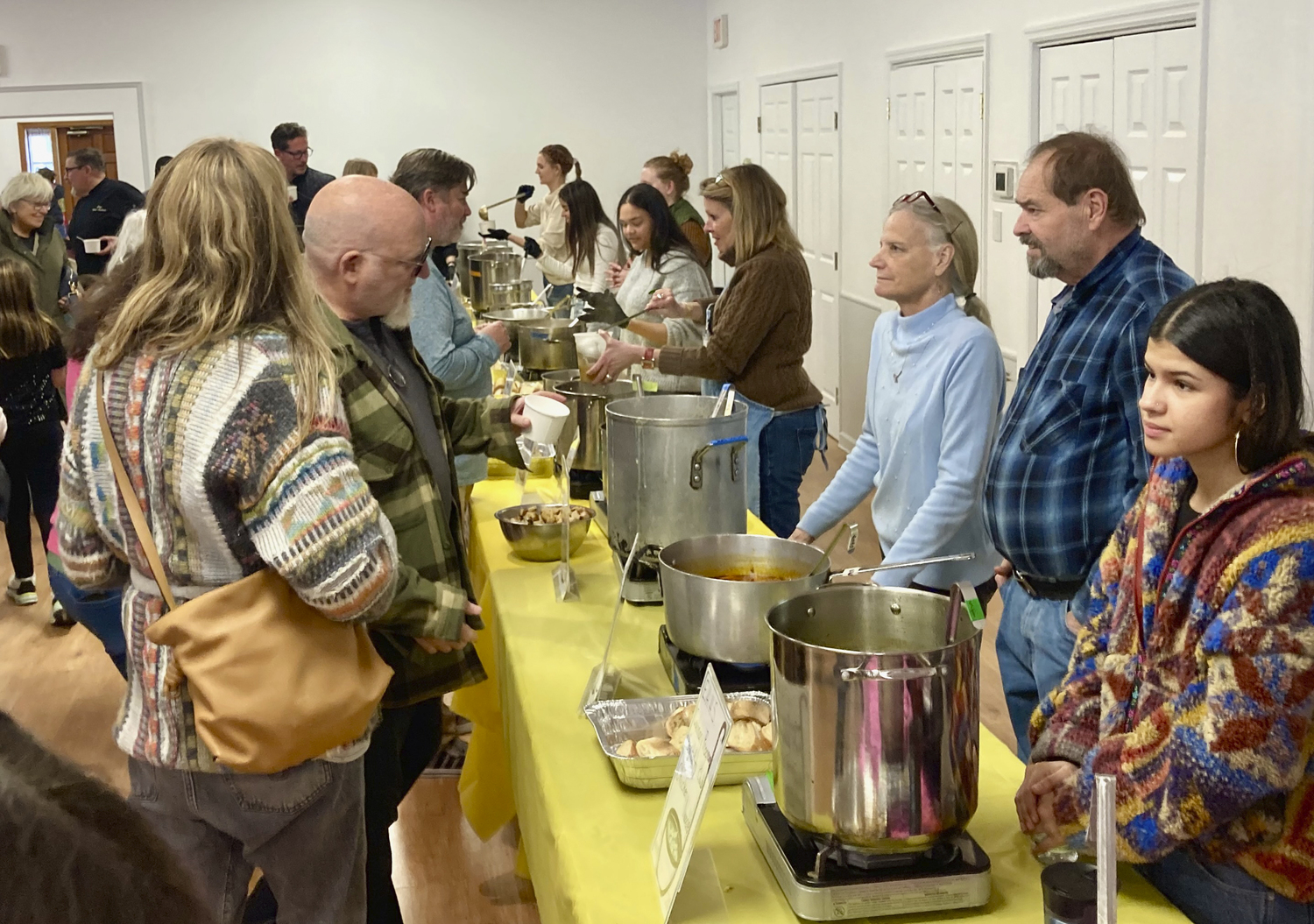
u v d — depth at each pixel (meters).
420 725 2.27
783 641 1.25
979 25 4.88
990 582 2.41
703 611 1.71
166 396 1.51
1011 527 2.05
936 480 2.32
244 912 1.99
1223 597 1.18
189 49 8.77
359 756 1.72
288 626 1.55
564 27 9.20
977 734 1.26
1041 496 2.01
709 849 1.39
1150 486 1.35
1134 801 1.22
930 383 2.28
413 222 1.97
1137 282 1.94
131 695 1.63
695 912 1.26
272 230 1.54
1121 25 3.88
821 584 1.72
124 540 1.59
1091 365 1.96
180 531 1.54
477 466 3.15
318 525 1.50
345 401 1.87
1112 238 1.99
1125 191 1.97
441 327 3.08
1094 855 1.27
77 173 7.13
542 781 1.58
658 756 1.52
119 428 1.55
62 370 4.71
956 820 1.24
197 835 1.65
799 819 1.26
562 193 5.13
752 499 3.33
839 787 1.22
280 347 1.53
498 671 2.27
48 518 4.50
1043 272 2.04
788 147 7.63
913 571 2.22
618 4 9.23
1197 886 1.27
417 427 2.08
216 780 1.59
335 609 1.54
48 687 3.98
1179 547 1.25
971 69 4.98
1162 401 1.24
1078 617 1.98
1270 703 1.13
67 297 5.86
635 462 2.17
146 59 8.73
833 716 1.21
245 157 1.55
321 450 1.52
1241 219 3.41
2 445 4.34
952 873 1.24
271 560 1.50
